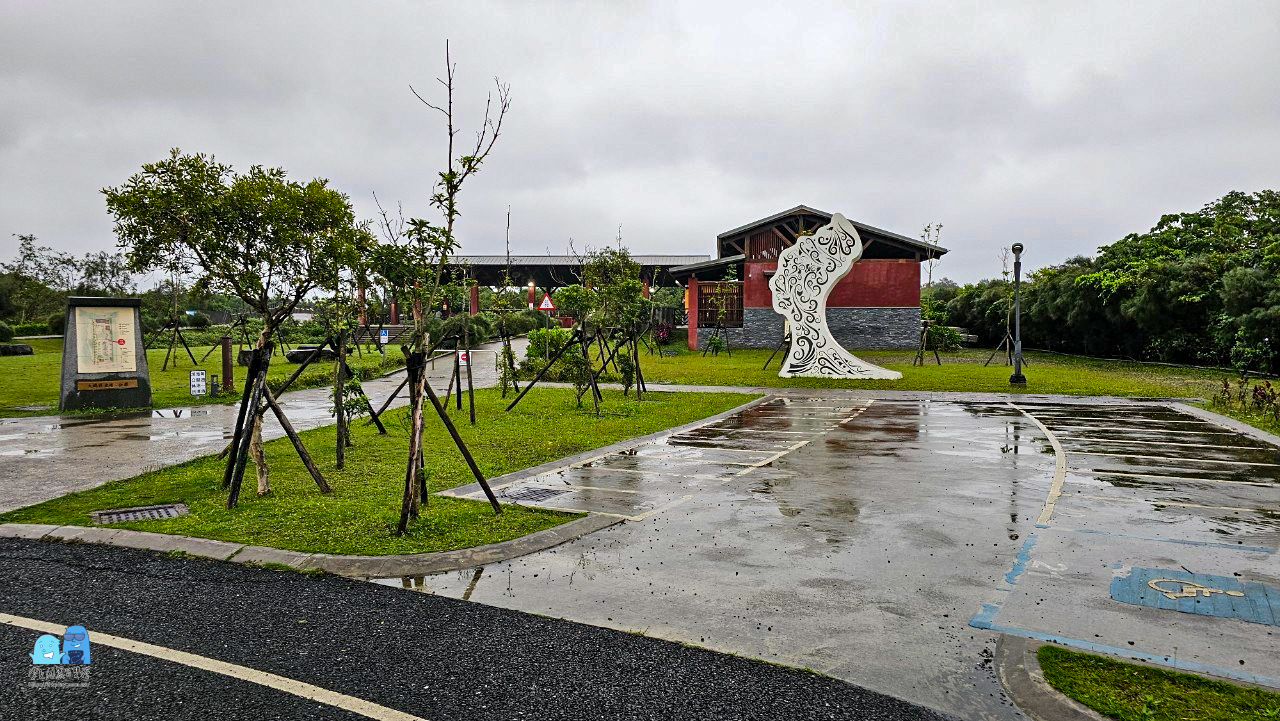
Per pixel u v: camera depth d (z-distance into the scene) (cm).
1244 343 2353
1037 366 2848
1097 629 425
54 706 339
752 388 2045
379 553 555
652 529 642
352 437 1166
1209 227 3747
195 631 423
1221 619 438
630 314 1788
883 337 3753
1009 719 329
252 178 762
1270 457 985
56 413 1523
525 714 333
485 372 2633
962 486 815
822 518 678
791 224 3859
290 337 3884
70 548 577
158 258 756
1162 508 711
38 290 4734
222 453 973
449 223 687
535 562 553
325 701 344
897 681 364
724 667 379
